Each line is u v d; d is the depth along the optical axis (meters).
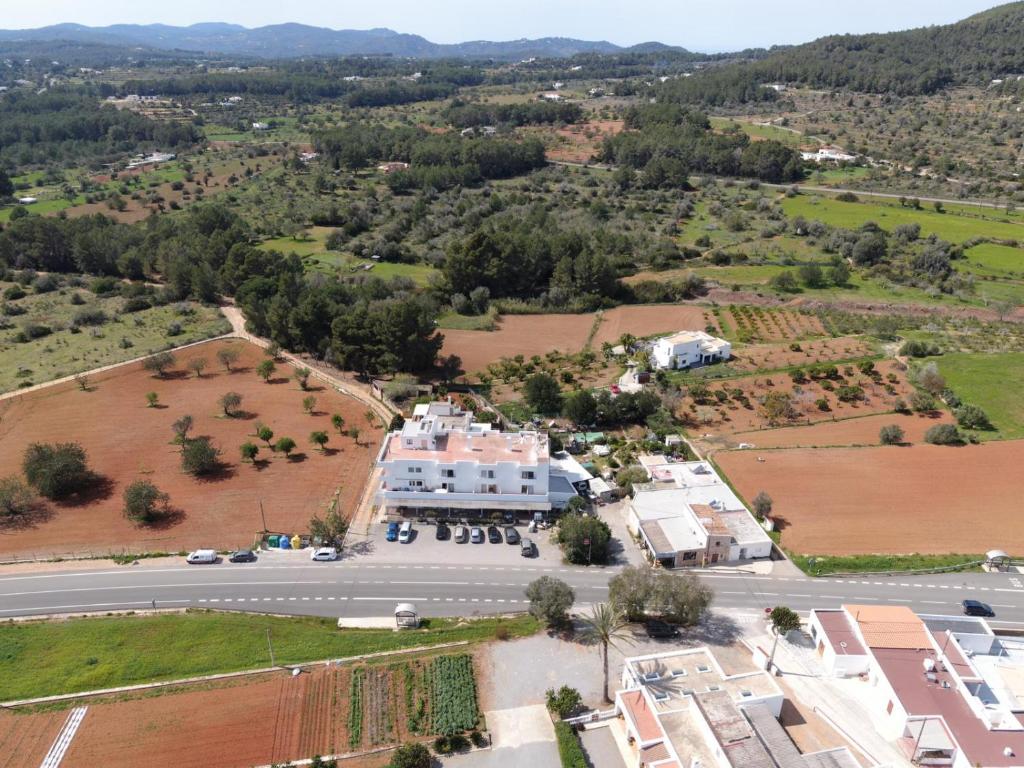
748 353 165.88
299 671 81.25
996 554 98.62
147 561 101.00
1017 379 146.62
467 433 116.50
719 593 95.31
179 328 181.25
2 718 74.94
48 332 179.62
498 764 70.06
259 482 119.44
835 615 86.94
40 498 114.12
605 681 76.50
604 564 101.75
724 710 69.75
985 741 69.00
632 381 154.38
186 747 71.50
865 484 116.50
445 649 84.94
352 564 101.06
